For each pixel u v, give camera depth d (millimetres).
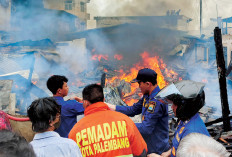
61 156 1546
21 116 3143
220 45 4891
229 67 8891
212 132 4875
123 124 1953
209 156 855
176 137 1901
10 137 937
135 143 1949
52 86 2766
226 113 4895
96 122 1936
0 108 5719
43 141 1581
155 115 2445
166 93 1782
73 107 2674
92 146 1867
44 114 1585
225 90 4902
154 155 2162
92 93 2025
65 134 2674
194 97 1697
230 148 4121
